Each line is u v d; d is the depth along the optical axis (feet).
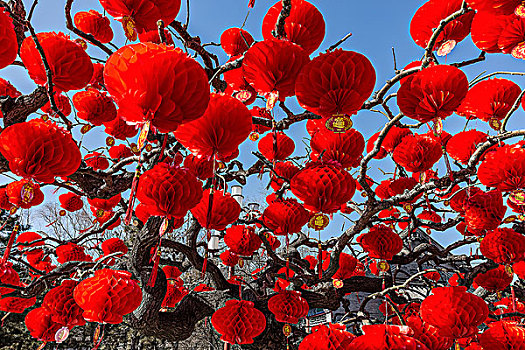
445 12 3.56
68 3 4.76
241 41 4.81
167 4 3.07
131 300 4.78
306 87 2.99
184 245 8.97
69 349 26.02
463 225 10.43
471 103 4.57
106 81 2.26
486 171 4.83
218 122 2.82
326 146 4.89
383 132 5.35
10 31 2.52
